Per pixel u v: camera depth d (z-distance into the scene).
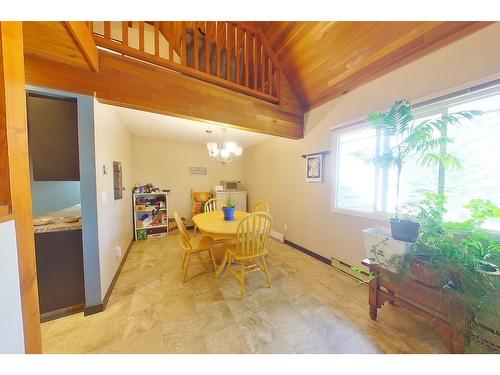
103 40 1.59
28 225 0.74
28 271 0.73
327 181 2.72
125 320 1.57
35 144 1.63
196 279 2.24
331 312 1.67
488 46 1.35
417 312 1.35
